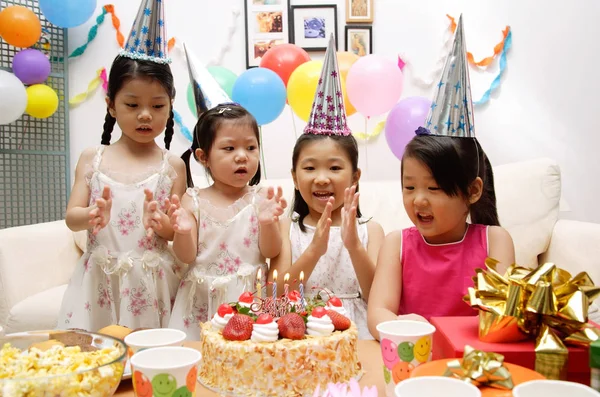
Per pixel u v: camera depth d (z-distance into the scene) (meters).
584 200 2.75
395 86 2.35
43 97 2.64
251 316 1.06
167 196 1.67
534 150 2.77
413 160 1.25
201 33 2.87
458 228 1.35
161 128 1.62
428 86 2.83
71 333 0.90
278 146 2.86
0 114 2.44
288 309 1.10
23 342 0.88
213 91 1.88
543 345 0.78
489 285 0.88
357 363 1.00
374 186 2.35
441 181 1.23
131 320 1.60
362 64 2.34
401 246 1.38
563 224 2.10
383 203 2.28
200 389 0.95
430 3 2.81
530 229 2.10
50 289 2.12
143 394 0.72
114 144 1.71
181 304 1.62
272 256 1.65
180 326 1.60
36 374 0.76
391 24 2.83
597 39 2.71
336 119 1.65
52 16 2.63
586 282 0.86
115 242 1.61
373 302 1.30
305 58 2.55
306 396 0.92
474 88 2.80
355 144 1.71
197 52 2.87
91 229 1.62
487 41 2.79
